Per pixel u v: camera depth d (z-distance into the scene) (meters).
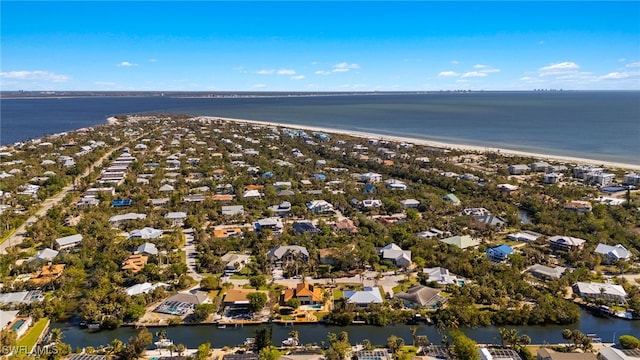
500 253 146.25
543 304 113.75
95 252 147.38
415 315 111.44
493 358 93.12
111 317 108.44
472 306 114.38
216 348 100.38
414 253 148.25
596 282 128.75
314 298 118.00
